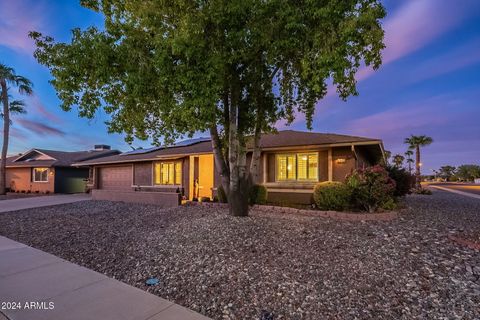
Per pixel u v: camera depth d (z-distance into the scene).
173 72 5.68
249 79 7.14
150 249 5.50
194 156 14.80
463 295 3.38
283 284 3.77
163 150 16.94
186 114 5.59
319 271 4.16
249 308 3.19
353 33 5.15
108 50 5.65
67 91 6.25
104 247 5.78
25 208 12.06
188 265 4.56
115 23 6.05
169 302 3.33
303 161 12.22
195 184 14.59
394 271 4.10
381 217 8.12
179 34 5.42
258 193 11.25
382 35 5.30
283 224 6.97
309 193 11.69
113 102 6.76
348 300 3.32
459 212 9.65
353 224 7.18
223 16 5.47
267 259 4.66
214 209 10.10
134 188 18.08
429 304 3.20
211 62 5.50
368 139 10.33
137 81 5.74
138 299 3.40
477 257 4.55
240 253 4.96
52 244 6.16
